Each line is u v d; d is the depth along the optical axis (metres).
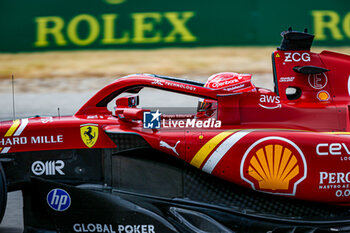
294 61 12.72
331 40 38.56
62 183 11.71
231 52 39.66
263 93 12.38
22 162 11.77
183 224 11.42
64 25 42.62
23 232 11.83
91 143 11.80
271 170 11.24
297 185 11.26
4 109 27.30
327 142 11.34
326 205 11.73
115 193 11.65
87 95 30.59
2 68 37.56
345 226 11.66
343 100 12.59
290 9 41.09
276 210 11.70
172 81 12.46
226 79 12.30
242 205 11.72
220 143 11.34
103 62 38.25
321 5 40.97
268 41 41.19
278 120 12.13
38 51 42.66
